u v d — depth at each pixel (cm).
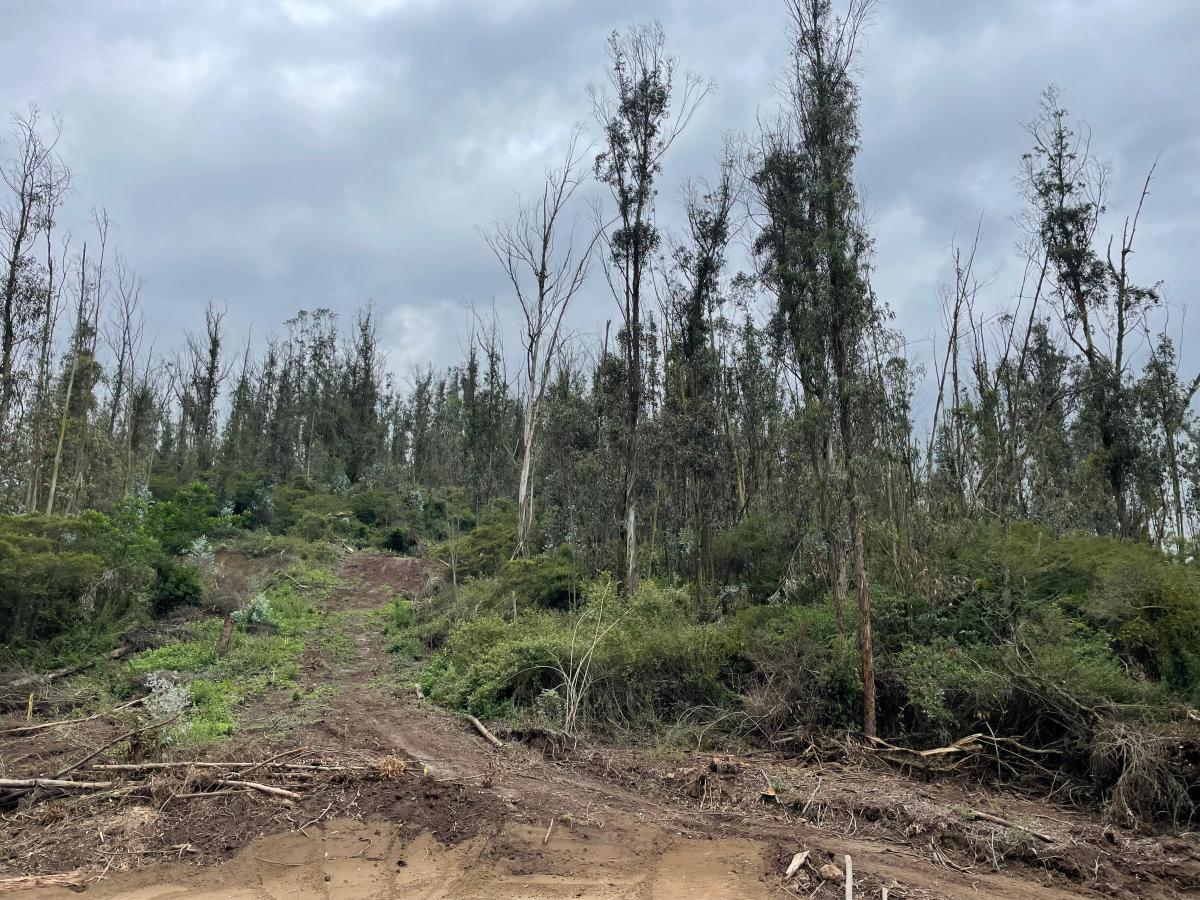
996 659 1077
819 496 1420
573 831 788
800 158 1267
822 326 1172
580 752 1071
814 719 1127
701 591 1669
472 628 1545
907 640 1208
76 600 1636
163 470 4325
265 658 1628
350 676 1594
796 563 1612
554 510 2491
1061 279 2053
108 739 1064
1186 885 676
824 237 1158
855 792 884
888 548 1427
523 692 1286
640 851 749
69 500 2530
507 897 674
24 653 1456
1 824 799
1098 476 1939
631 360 1938
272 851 754
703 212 2044
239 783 873
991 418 2059
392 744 1084
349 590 2639
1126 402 1934
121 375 3566
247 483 3784
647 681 1237
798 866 697
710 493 1927
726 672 1244
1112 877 688
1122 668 1037
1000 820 793
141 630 1738
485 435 3712
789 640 1222
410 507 3994
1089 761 912
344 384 4841
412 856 751
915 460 1800
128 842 762
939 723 1038
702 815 842
